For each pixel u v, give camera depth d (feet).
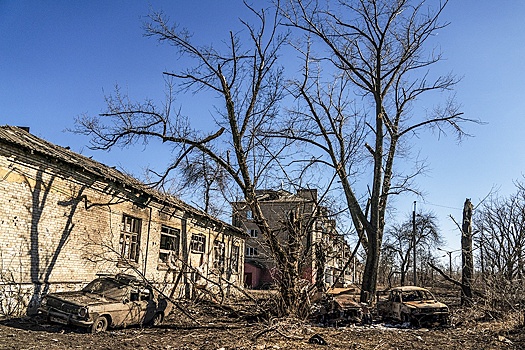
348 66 78.18
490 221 86.33
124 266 63.05
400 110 85.92
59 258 52.65
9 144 45.55
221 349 37.70
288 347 40.04
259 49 61.21
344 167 74.43
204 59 60.18
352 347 41.32
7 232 45.91
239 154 59.67
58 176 52.70
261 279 143.33
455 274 157.48
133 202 67.62
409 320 58.59
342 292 62.28
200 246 91.66
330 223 63.87
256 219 59.36
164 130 58.59
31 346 34.81
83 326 41.42
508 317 62.49
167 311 53.16
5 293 45.50
